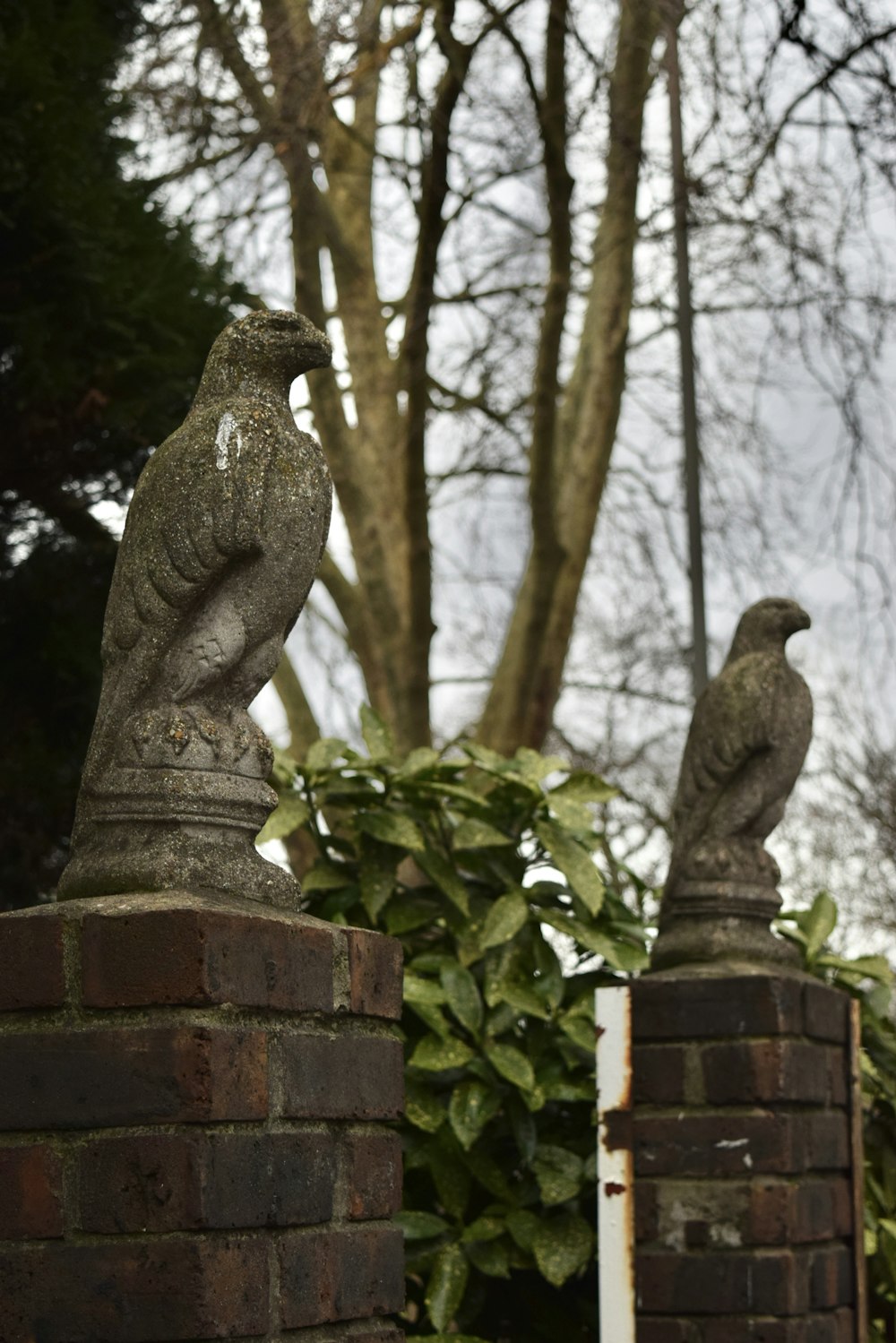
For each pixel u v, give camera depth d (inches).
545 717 385.4
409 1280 196.4
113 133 259.8
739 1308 173.8
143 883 115.1
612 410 401.4
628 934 203.3
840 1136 193.5
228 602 121.3
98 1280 105.0
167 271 247.1
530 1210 193.0
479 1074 186.9
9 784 231.9
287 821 188.2
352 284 414.3
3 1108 109.0
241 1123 109.4
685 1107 180.2
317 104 312.0
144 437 236.2
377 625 386.6
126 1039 107.4
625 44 337.4
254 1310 107.5
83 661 238.7
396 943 128.3
